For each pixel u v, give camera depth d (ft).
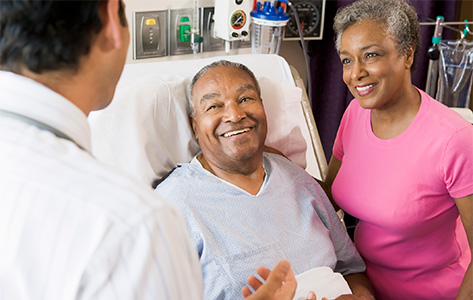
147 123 5.58
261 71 6.70
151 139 5.62
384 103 4.97
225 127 5.28
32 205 2.31
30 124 2.45
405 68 4.89
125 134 5.46
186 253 2.51
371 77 4.86
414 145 4.99
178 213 2.52
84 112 2.64
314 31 8.64
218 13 7.51
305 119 6.86
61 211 2.31
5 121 2.44
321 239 5.44
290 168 5.79
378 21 4.75
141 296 2.29
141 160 5.48
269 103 6.30
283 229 5.32
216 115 5.30
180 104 5.76
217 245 4.99
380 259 5.60
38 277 2.31
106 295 2.27
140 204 2.36
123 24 2.64
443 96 8.14
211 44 7.87
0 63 2.49
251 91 5.41
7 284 2.32
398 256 5.47
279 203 5.41
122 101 5.49
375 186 5.28
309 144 6.82
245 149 5.29
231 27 7.43
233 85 5.34
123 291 2.27
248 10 7.48
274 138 6.36
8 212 2.32
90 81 2.57
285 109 6.36
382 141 5.20
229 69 5.46
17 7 2.33
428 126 4.92
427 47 8.81
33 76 2.47
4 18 2.36
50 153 2.39
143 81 5.74
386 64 4.79
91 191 2.35
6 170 2.36
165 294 2.35
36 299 2.31
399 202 5.10
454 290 5.48
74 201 2.32
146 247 2.30
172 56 7.69
